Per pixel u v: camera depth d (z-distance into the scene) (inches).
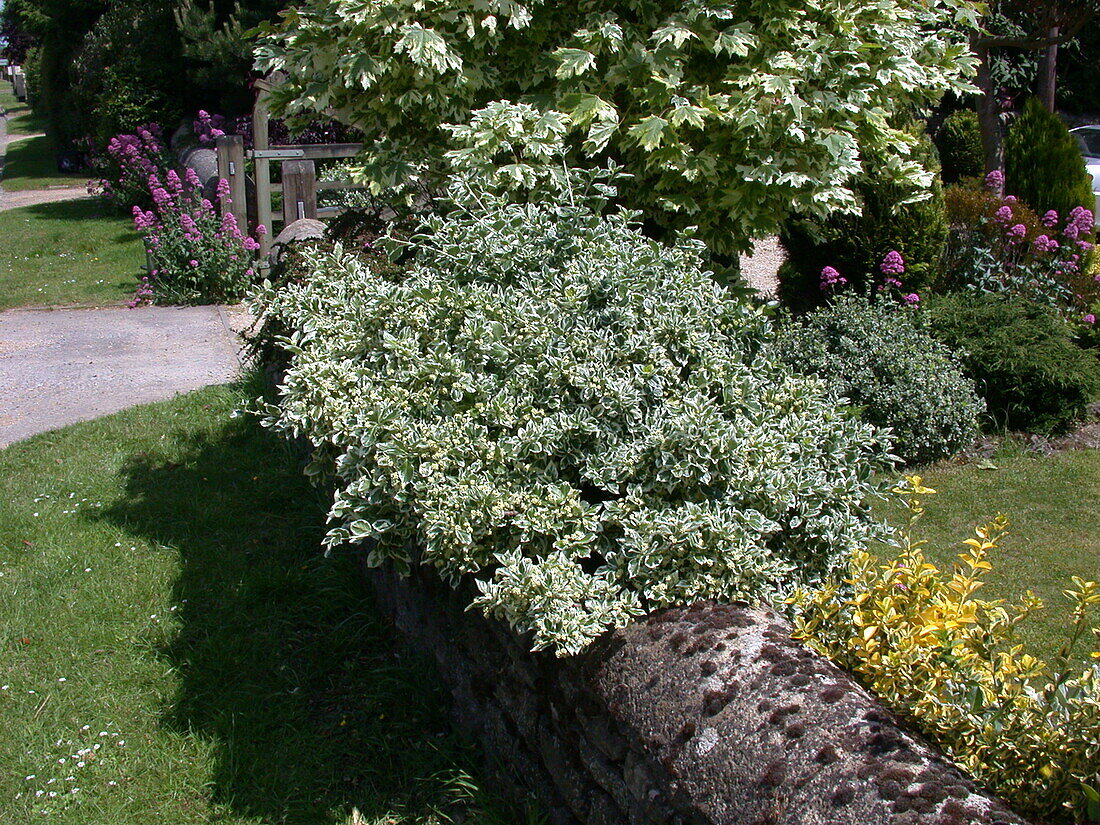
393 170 175.5
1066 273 266.4
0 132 1317.7
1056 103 759.7
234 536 184.1
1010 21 351.6
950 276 278.2
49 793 120.3
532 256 141.2
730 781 78.4
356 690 138.8
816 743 76.7
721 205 167.5
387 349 130.3
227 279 376.2
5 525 189.0
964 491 195.0
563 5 175.2
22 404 262.7
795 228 281.7
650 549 98.8
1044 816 76.7
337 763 125.4
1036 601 92.8
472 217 152.6
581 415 112.0
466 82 168.6
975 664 86.2
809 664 85.9
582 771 99.5
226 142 395.5
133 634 152.9
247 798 120.0
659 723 86.2
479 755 121.5
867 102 164.2
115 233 523.2
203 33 586.6
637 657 92.6
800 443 110.7
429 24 170.1
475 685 122.1
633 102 170.9
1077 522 179.8
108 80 639.8
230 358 301.9
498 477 109.0
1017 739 77.4
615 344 120.3
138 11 658.2
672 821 84.4
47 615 157.9
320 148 408.5
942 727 80.3
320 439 125.4
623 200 184.2
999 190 289.6
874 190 251.9
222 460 218.8
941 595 91.0
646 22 170.2
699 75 174.4
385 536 116.7
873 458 118.3
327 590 159.3
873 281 274.8
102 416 250.2
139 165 552.7
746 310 130.9
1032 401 223.6
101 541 182.4
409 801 118.7
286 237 316.8
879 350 212.1
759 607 99.2
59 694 138.9
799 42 165.0
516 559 101.0
